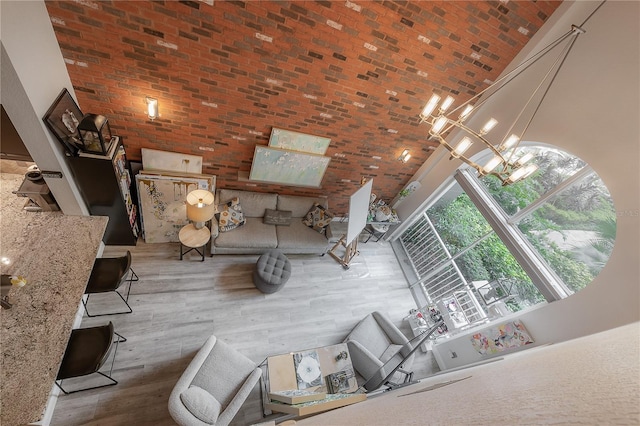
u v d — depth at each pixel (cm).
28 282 278
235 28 322
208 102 385
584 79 349
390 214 616
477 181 499
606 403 46
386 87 420
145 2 287
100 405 320
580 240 367
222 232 479
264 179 508
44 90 273
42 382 233
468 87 441
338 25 341
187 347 386
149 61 330
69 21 285
